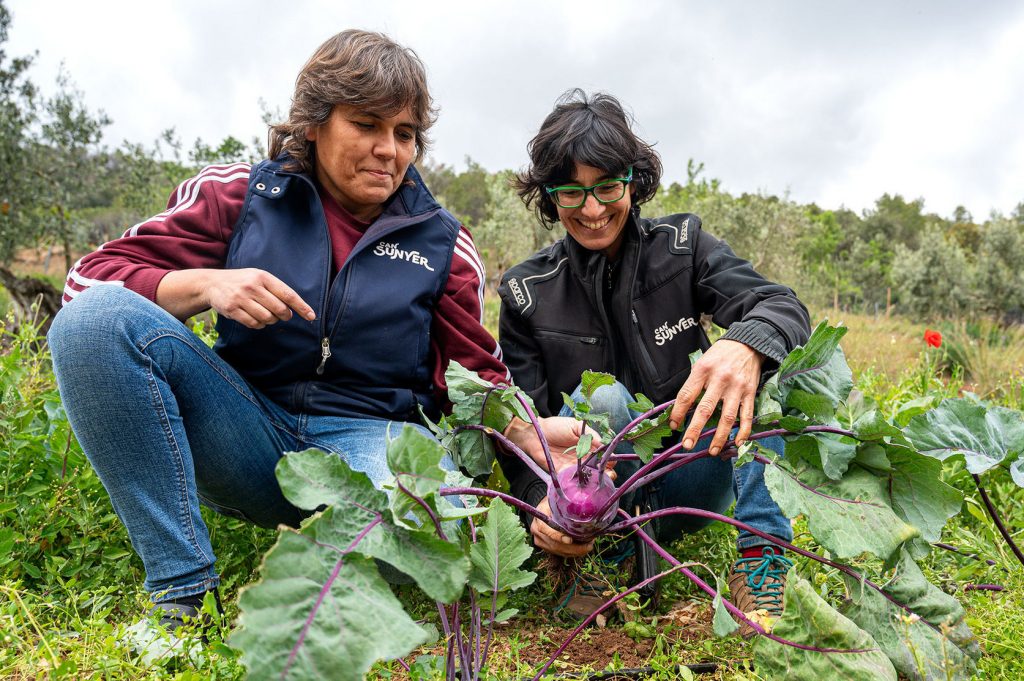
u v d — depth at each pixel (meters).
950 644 1.25
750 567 1.50
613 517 1.43
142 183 12.99
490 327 6.75
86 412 1.33
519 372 2.01
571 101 1.88
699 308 1.97
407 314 1.69
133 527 1.36
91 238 13.66
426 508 1.07
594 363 1.97
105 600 1.41
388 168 1.63
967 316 15.30
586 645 1.52
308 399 1.64
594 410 1.72
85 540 1.71
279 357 1.62
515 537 1.19
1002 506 2.09
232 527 1.86
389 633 0.91
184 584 1.35
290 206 1.69
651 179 1.96
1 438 1.81
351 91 1.53
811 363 1.48
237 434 1.53
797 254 13.20
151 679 1.12
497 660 1.42
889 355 5.98
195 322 2.53
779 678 1.13
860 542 1.24
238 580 1.72
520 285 2.03
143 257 1.58
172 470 1.37
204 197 1.66
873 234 49.12
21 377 2.04
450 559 1.02
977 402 1.42
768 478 1.30
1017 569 1.63
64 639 1.25
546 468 1.71
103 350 1.32
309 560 0.92
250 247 1.63
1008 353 5.86
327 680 0.85
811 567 1.57
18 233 11.25
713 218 11.42
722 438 1.38
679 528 1.93
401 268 1.71
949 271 19.50
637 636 1.53
